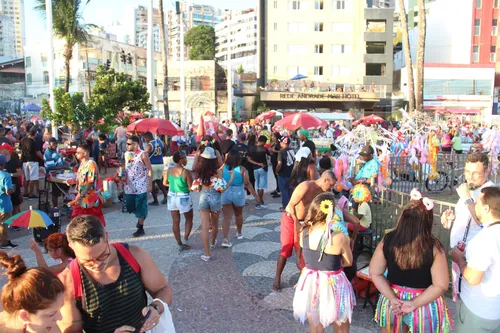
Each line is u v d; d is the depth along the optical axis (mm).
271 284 5723
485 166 4000
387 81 49250
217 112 41750
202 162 6500
